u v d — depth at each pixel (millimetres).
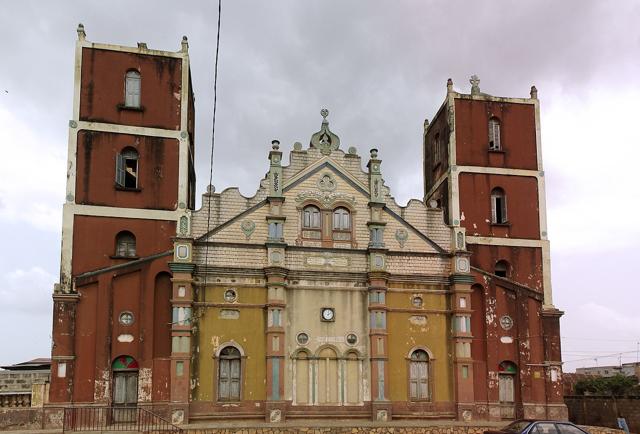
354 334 33406
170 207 36000
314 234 34250
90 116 36062
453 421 32844
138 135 36438
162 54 37812
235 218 33469
